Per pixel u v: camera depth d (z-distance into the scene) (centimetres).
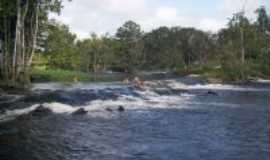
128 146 1652
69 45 9694
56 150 1574
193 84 5969
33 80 6194
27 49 5444
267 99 3781
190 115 2586
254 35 9638
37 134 1883
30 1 5238
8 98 3262
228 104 3300
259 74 8088
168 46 16688
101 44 14175
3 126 2067
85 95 3328
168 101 3434
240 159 1448
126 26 16312
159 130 2023
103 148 1612
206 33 16500
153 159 1443
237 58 8262
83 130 2000
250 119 2431
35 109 2577
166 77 8112
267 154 1526
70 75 7475
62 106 2798
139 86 4419
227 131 2014
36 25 5284
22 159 1437
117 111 2725
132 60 15388
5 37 5153
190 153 1533
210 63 10931
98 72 13262
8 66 4925
